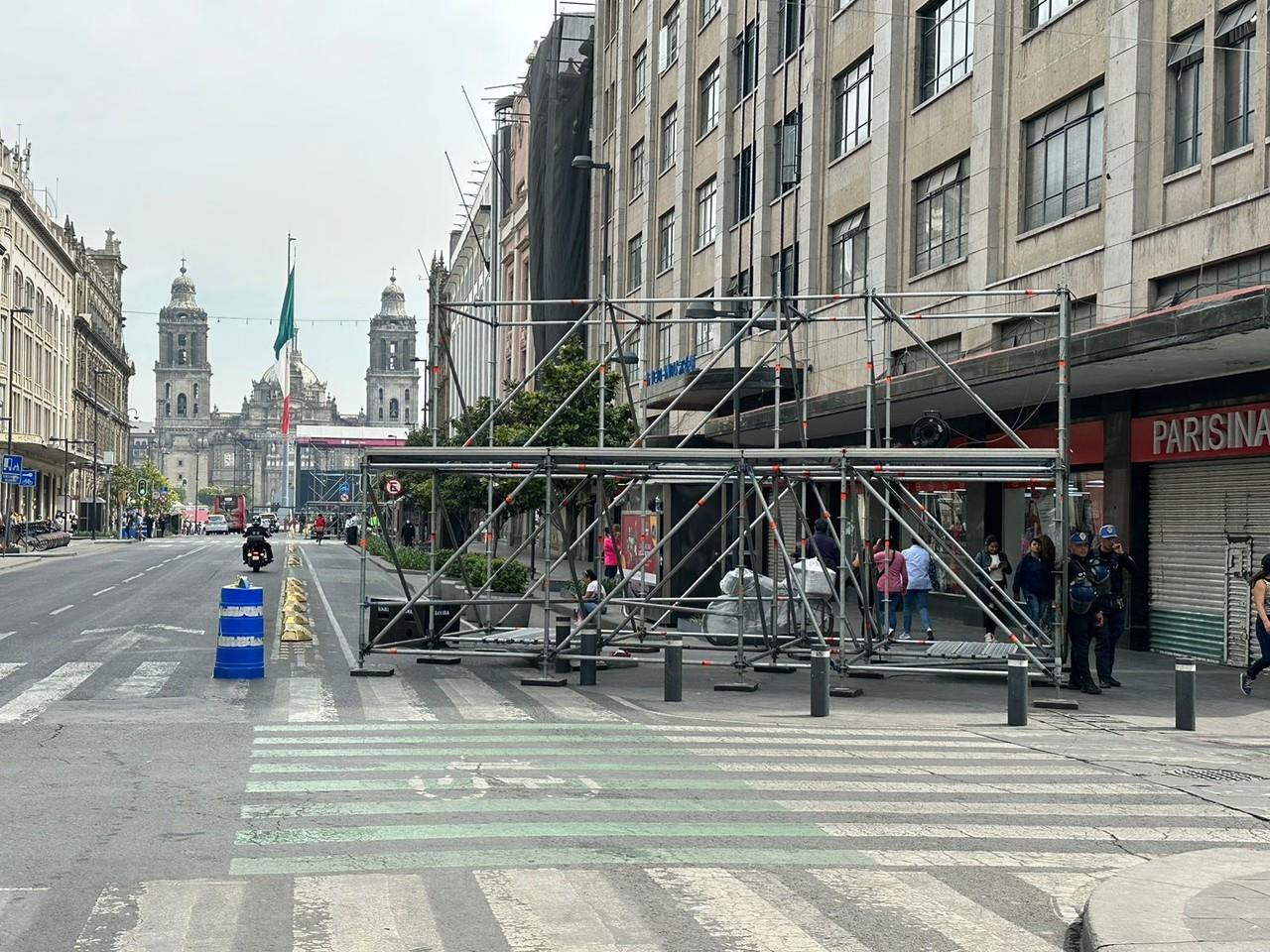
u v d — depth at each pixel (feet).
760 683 55.11
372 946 18.60
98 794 29.09
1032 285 74.18
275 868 22.84
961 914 20.67
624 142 158.71
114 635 70.13
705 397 103.30
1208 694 52.16
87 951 18.33
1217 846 25.73
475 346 269.44
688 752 36.06
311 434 538.06
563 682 52.90
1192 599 64.80
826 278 101.60
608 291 165.37
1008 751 37.60
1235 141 59.00
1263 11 56.59
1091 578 52.65
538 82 182.80
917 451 52.29
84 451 344.49
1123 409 68.59
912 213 89.66
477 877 22.33
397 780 30.99
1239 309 48.16
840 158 98.78
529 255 196.85
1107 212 66.85
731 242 122.21
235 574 140.15
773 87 112.88
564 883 21.98
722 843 25.03
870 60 94.58
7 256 241.55
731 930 19.54
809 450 52.95
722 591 67.21
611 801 28.81
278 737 37.76
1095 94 69.26
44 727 39.09
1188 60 62.44
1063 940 19.52
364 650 55.62
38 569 147.95
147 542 289.12
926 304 86.12
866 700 50.01
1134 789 31.65
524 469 55.62
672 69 140.26
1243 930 18.57
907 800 29.63
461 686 51.85
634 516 89.10
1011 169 77.15
